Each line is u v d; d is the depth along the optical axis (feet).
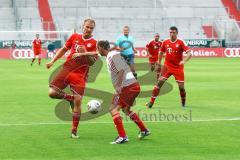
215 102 150.30
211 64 353.10
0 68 306.35
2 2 509.35
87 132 100.48
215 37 497.05
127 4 534.78
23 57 433.48
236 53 463.42
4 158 78.74
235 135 97.14
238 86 200.75
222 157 79.30
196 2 545.85
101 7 526.16
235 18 534.78
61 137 95.40
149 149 85.15
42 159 78.18
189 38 496.23
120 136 89.92
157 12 530.68
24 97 161.99
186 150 84.33
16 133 99.30
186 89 188.85
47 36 470.80
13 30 481.05
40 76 246.47
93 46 99.50
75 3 525.34
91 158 78.84
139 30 501.15
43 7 512.63
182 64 136.26
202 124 109.91
